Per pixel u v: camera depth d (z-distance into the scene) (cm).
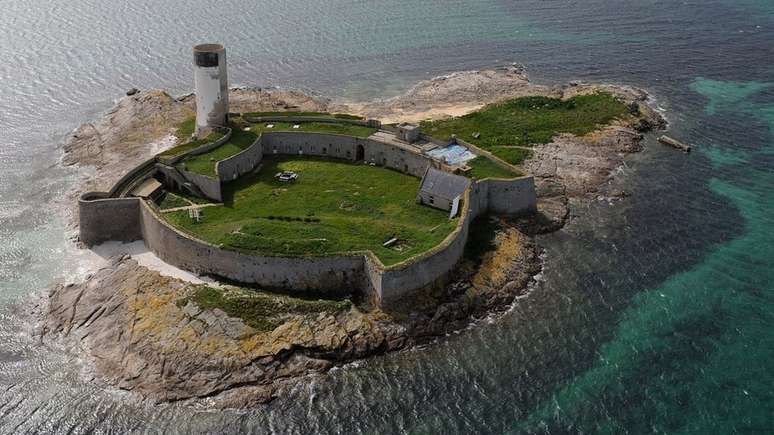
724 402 8125
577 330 9288
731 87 18275
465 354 8875
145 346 8756
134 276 9881
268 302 9200
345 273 9594
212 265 9794
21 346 9131
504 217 11631
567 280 10338
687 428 7794
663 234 11494
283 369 8500
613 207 12362
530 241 11219
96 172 13425
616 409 8038
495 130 15038
